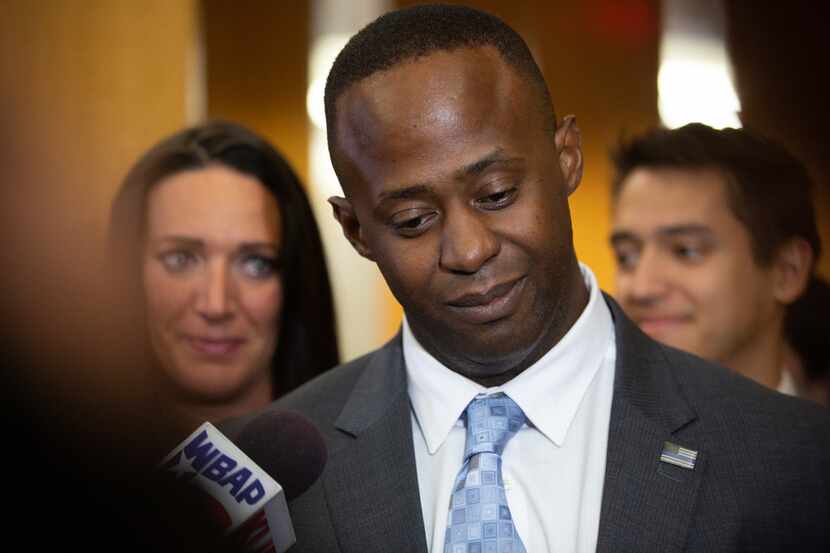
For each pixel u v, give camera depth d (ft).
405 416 5.57
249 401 8.90
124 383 2.56
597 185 21.22
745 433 5.21
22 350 2.25
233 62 22.17
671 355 5.75
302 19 22.26
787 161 9.07
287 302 8.98
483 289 4.77
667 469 5.04
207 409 8.84
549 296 4.97
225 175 8.75
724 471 5.07
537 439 5.30
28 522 2.33
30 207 2.21
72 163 2.31
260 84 22.30
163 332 8.64
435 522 5.18
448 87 4.70
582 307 5.52
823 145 15.96
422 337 5.44
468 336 5.01
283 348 9.00
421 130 4.66
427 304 4.95
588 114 21.30
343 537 5.26
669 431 5.19
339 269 22.22
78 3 11.03
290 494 4.77
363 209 5.00
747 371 9.03
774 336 9.05
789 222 8.93
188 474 3.90
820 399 9.97
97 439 2.43
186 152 8.85
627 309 9.22
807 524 4.96
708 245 8.83
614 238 9.44
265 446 4.72
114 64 11.39
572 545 4.98
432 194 4.69
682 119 20.20
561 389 5.32
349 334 22.07
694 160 8.94
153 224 8.70
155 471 2.62
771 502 4.98
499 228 4.73
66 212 2.30
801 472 5.08
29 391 2.27
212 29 21.88
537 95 5.01
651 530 4.85
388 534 5.18
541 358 5.29
